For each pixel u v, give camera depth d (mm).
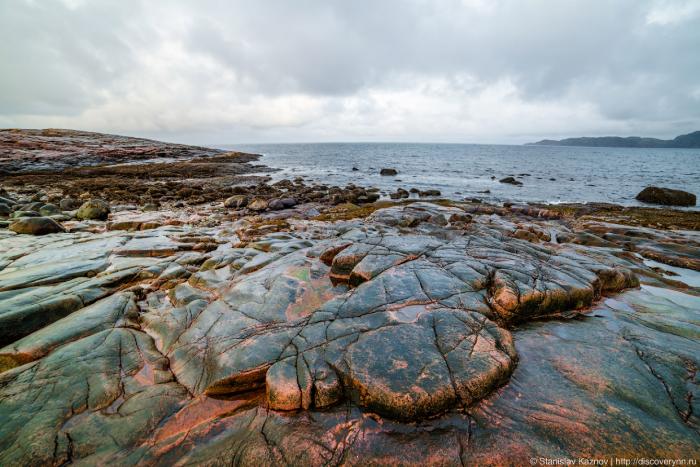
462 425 1731
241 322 2684
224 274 3848
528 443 1607
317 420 1804
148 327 2830
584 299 2975
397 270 3219
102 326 2713
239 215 8305
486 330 2352
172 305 3266
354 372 1951
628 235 6148
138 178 15930
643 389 1903
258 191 12430
